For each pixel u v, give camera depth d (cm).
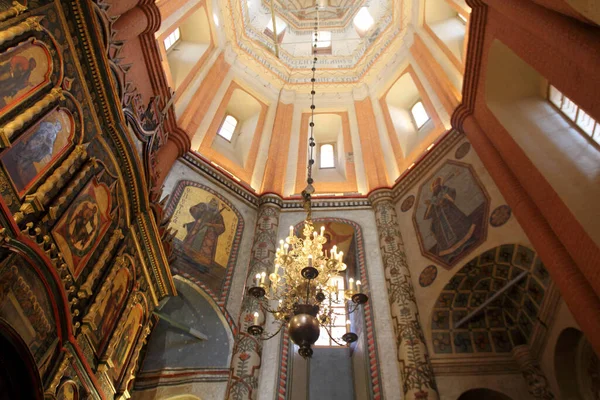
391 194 1262
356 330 1051
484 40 904
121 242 656
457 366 876
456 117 1056
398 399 834
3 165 410
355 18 1814
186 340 952
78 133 532
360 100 1616
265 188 1334
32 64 451
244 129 1534
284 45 1775
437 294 945
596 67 529
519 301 895
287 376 895
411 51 1484
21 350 416
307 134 1570
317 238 734
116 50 600
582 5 539
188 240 1060
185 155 1201
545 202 707
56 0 482
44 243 466
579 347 775
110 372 630
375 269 1091
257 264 1083
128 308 672
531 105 875
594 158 698
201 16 1400
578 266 617
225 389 879
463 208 987
